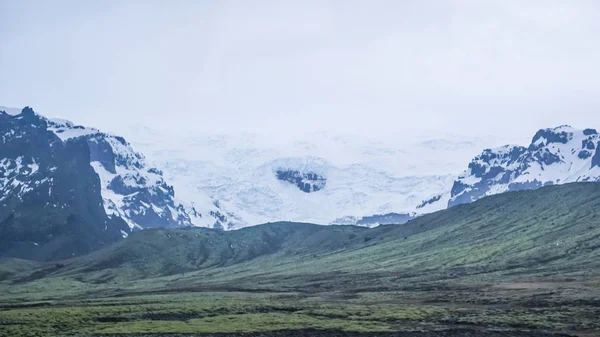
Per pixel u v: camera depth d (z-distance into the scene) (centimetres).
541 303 18188
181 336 14050
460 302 19875
